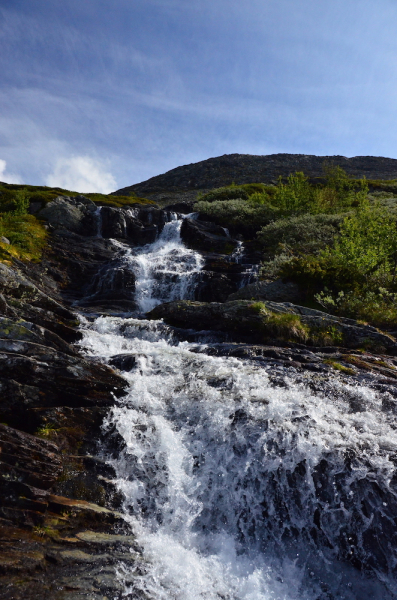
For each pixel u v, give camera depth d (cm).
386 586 511
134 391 759
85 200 2881
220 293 1853
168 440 657
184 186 7431
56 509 500
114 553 476
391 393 836
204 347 1112
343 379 888
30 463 520
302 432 643
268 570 528
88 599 402
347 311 1432
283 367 945
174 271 2080
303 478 597
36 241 2195
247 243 2512
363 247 1719
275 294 1577
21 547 430
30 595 386
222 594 472
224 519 593
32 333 752
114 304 1806
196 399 746
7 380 637
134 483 594
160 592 441
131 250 2480
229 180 7388
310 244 2145
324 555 550
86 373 727
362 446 625
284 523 580
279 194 3162
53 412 645
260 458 626
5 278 1098
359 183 4625
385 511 546
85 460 598
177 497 597
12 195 3016
